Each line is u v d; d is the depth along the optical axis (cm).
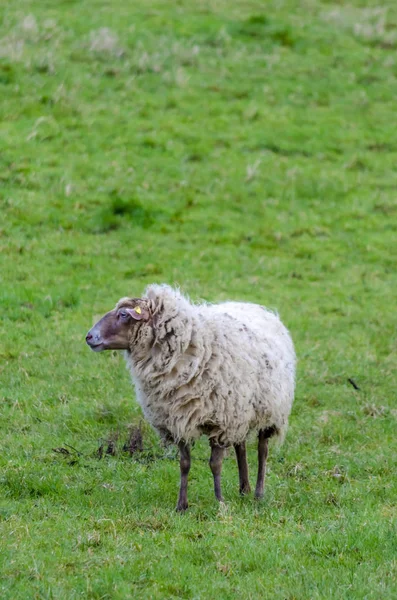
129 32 6194
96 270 3897
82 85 5484
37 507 2014
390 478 2358
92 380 2936
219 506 2030
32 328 3300
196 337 2064
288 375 2266
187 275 3912
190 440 2089
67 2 6600
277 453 2539
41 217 4250
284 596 1573
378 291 3984
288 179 4925
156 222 4391
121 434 2591
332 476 2364
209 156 5034
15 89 5247
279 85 5919
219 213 4566
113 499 2116
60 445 2481
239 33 6531
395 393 3014
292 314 3638
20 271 3769
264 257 4222
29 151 4747
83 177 4631
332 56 6388
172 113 5412
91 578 1611
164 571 1659
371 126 5612
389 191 4950
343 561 1727
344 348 3369
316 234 4506
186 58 5991
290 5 7188
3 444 2448
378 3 7588
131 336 2084
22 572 1614
